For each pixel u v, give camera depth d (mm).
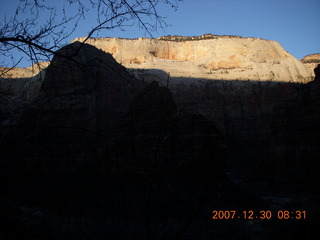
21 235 4508
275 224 18641
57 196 4742
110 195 4855
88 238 4465
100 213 4648
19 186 4852
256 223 19594
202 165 20344
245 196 22156
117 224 4477
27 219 5062
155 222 4605
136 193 4758
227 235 8812
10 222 4609
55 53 4941
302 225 14797
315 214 14461
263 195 38188
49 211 4832
